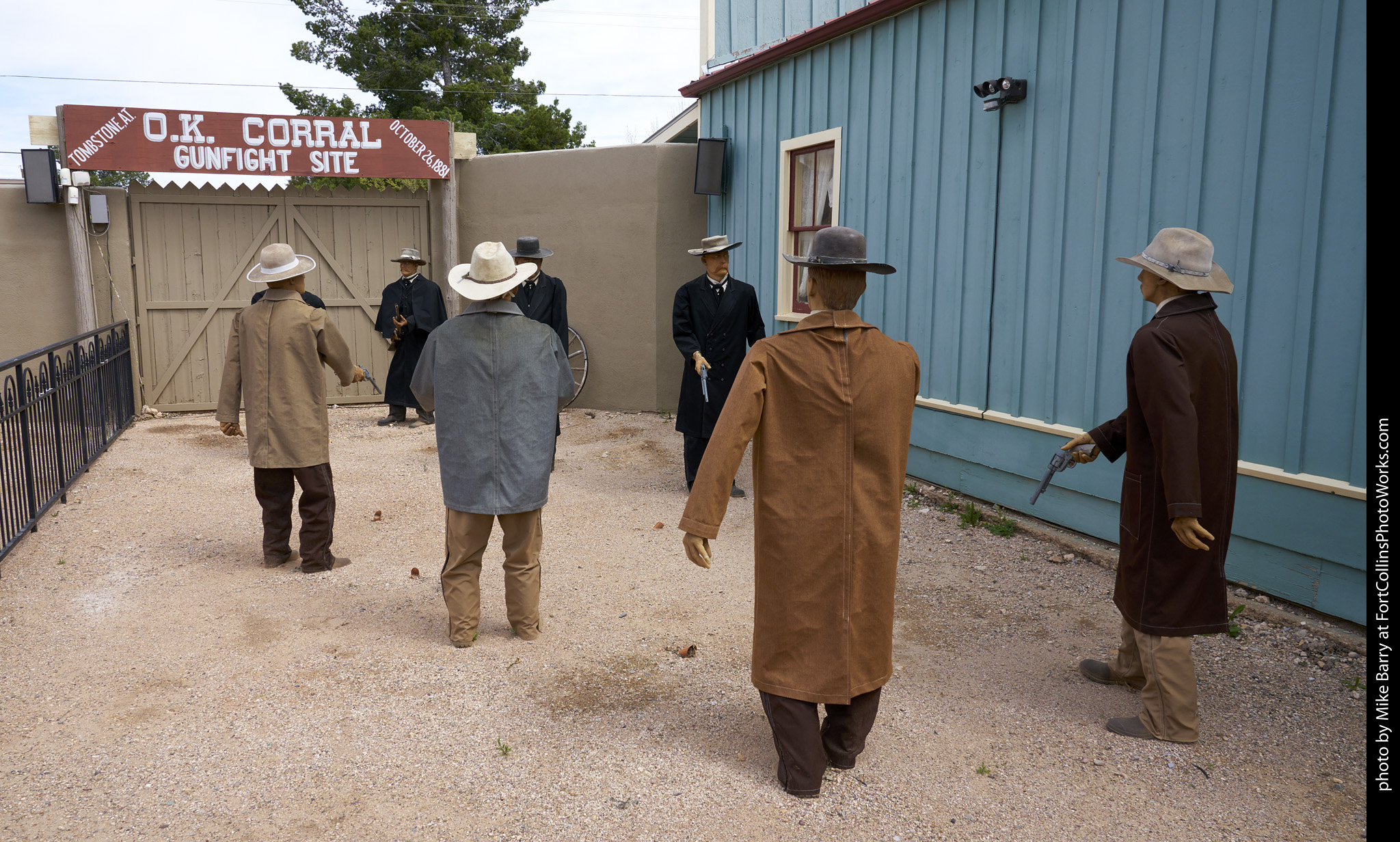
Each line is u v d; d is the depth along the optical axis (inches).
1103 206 192.5
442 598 175.2
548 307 262.2
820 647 105.0
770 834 100.8
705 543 103.1
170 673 140.7
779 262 323.9
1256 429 163.2
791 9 311.6
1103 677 138.6
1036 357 214.7
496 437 145.1
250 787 109.7
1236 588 170.6
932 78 243.8
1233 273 165.2
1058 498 211.8
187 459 291.3
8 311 348.5
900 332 265.3
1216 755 117.6
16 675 139.6
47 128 339.3
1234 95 163.0
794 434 104.8
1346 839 100.0
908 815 104.8
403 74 1192.8
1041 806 106.7
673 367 378.9
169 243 365.4
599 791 109.1
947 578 186.5
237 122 355.6
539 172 386.6
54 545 203.5
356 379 190.1
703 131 378.9
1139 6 182.1
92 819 103.0
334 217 384.5
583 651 150.3
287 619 162.9
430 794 108.6
